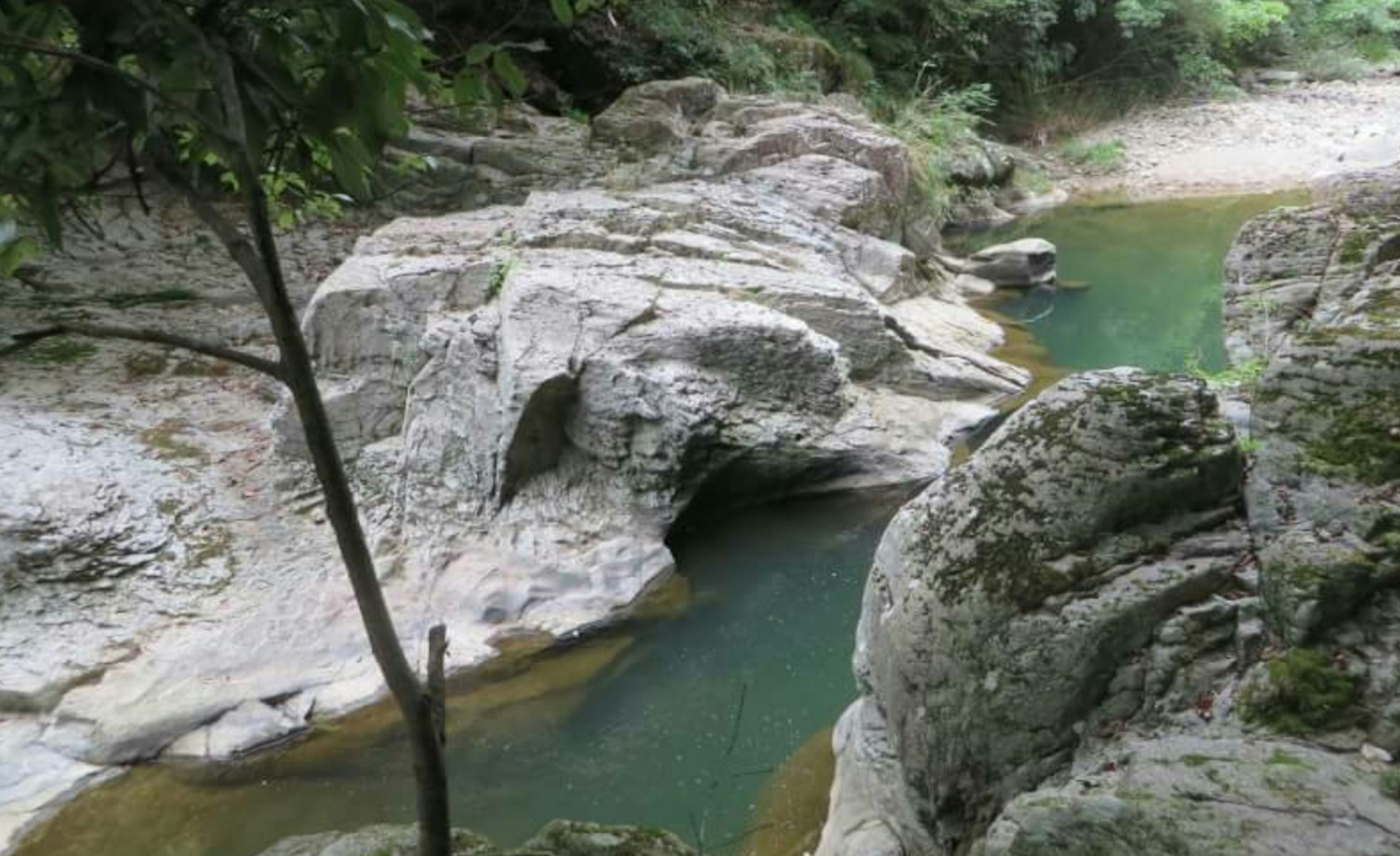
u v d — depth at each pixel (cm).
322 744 486
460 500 623
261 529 606
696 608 592
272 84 146
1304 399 298
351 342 670
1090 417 309
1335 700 251
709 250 800
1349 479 280
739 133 1120
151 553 577
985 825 298
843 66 1543
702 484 644
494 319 655
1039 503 304
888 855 325
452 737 495
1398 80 2156
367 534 611
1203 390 316
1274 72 2195
